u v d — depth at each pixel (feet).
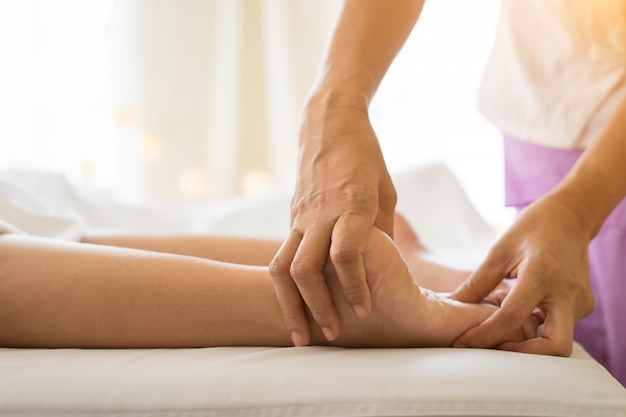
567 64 3.39
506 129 3.73
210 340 2.31
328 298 2.18
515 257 2.63
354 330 2.28
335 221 2.17
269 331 2.32
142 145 9.89
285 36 9.93
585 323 3.50
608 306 3.32
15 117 9.43
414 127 9.53
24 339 2.27
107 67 9.69
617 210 3.26
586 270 2.69
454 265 3.44
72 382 1.89
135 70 9.86
